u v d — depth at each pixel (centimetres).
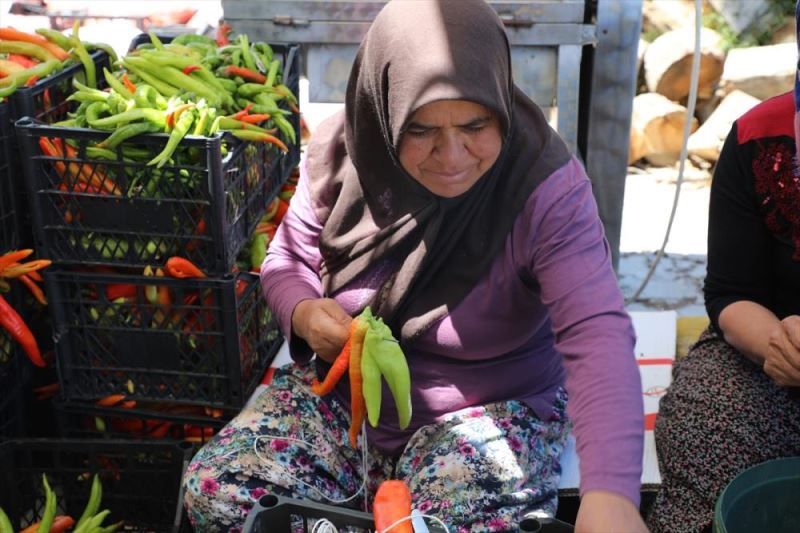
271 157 244
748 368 201
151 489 216
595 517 142
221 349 223
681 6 478
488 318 190
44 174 210
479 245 185
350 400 204
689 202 404
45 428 248
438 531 174
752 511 174
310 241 211
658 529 196
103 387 230
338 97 276
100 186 210
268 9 267
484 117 165
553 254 174
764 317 195
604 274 171
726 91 448
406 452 196
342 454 204
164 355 225
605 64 270
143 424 235
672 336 254
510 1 256
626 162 281
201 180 207
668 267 357
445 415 196
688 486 195
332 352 191
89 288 223
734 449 192
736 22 469
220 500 186
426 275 191
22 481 215
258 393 234
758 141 193
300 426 199
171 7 438
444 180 172
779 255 198
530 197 178
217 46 266
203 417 230
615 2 262
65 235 216
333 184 204
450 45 162
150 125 206
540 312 191
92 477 218
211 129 212
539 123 185
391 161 189
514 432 191
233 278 215
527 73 266
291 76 268
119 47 419
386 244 193
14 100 218
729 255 202
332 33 268
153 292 220
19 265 212
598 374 156
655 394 234
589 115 277
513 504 183
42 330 243
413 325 193
